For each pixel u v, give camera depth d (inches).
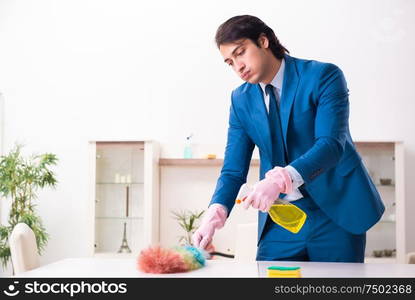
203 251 63.0
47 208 186.2
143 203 172.6
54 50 190.7
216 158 178.4
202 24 186.4
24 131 189.0
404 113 177.2
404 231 158.9
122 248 172.9
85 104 188.1
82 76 189.0
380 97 178.1
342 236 68.6
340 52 180.2
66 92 189.0
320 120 64.3
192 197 180.4
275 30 182.5
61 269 59.7
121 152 174.6
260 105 69.2
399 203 159.8
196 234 67.6
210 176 180.5
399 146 160.7
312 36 181.5
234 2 185.8
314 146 62.3
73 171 186.9
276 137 68.9
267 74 66.6
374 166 163.0
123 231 173.6
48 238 184.9
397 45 179.0
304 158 60.4
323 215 69.3
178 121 184.1
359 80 179.0
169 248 60.2
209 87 184.2
